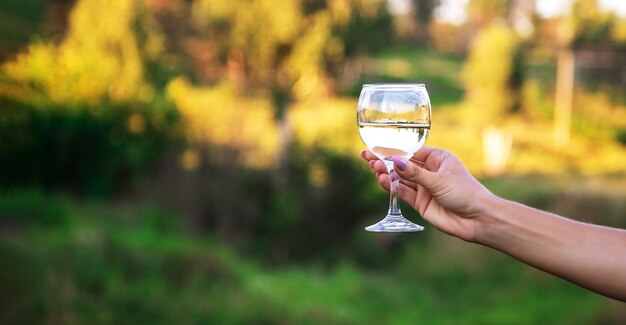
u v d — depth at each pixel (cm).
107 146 1488
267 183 1473
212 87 2191
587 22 3225
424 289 1321
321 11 1998
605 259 128
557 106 3091
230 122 1553
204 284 1034
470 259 1359
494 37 2683
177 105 1622
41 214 1230
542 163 2578
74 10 1948
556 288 1251
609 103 3153
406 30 3838
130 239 1123
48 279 883
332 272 1372
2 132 1456
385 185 169
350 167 1523
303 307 1052
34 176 1475
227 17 1992
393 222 159
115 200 1445
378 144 158
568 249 130
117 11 1886
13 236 1015
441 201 139
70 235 1048
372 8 2078
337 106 2148
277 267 1391
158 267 1020
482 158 2534
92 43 1877
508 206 136
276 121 1894
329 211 1478
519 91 2650
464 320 1186
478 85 2675
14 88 1506
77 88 1555
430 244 1441
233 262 1198
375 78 2848
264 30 1961
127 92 1628
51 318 839
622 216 1505
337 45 2023
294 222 1456
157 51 1959
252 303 988
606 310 1095
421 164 161
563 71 3173
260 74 1984
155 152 1491
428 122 158
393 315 1195
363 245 1459
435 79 3422
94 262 956
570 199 1569
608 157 2747
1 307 838
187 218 1395
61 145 1475
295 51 1972
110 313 880
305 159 1530
